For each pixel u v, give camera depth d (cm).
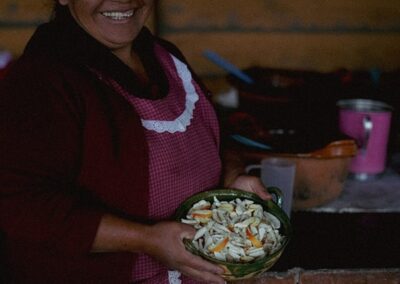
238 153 182
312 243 181
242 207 131
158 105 129
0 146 106
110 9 117
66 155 112
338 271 167
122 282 124
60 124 110
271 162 187
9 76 114
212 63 271
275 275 165
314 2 269
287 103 213
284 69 257
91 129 113
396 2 273
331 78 246
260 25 269
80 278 121
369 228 192
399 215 201
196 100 146
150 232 114
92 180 116
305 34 274
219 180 150
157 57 145
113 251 116
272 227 127
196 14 262
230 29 268
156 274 133
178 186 130
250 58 274
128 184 118
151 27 258
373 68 283
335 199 208
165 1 258
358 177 229
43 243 112
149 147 124
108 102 117
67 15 122
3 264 132
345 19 274
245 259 117
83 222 111
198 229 122
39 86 110
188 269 116
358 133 218
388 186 225
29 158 108
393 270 168
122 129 116
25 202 108
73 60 117
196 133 139
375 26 277
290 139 197
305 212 200
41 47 116
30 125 107
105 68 121
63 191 114
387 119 220
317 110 222
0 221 110
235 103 251
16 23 249
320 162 188
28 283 124
